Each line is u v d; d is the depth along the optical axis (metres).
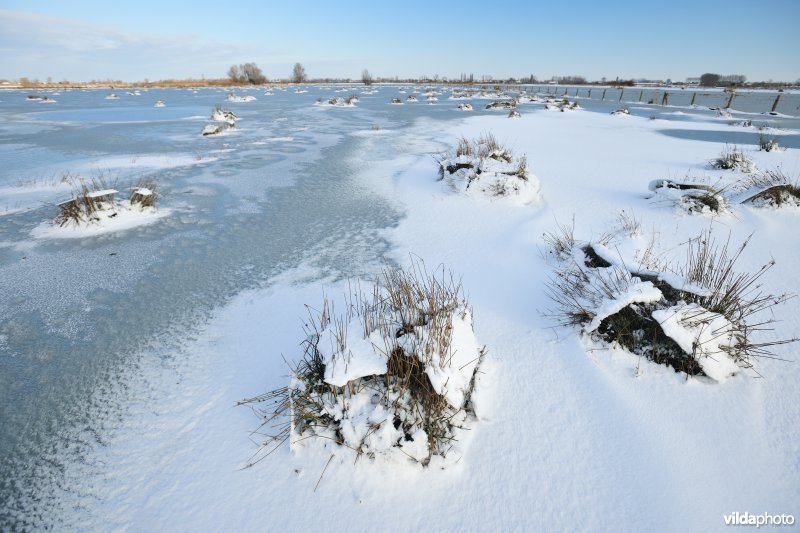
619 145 15.16
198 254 6.29
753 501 2.52
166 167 12.06
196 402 3.43
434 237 6.81
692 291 3.85
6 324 4.53
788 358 3.64
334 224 7.47
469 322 3.68
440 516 2.50
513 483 2.68
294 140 17.14
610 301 3.89
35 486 2.77
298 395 3.14
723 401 3.19
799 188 7.81
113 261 6.06
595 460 2.81
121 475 2.83
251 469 2.82
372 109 32.62
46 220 7.71
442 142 16.33
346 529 2.44
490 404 3.28
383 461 2.77
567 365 3.67
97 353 4.07
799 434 2.93
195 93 59.38
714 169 10.82
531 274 5.36
